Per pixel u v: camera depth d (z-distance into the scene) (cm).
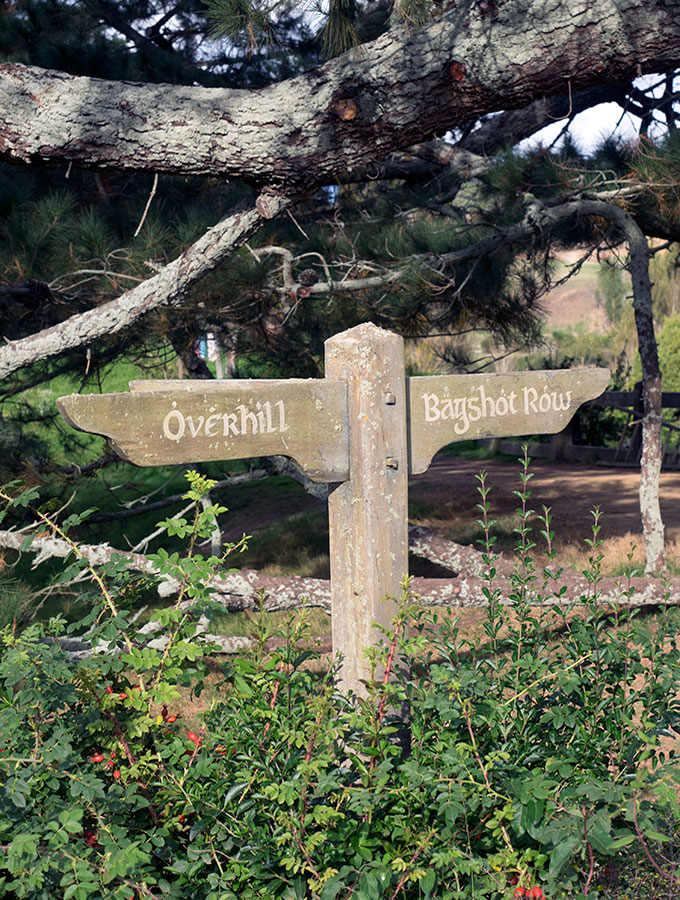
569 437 1652
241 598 581
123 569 237
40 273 547
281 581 583
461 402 299
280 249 598
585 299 6788
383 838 219
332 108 369
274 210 417
